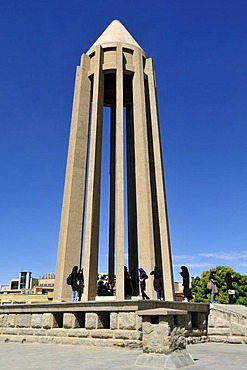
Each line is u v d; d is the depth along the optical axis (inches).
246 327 524.7
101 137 788.0
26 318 556.4
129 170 937.5
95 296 663.1
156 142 821.2
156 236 784.9
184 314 329.7
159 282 601.0
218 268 1620.3
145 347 322.7
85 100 833.5
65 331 498.9
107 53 848.9
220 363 329.4
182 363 309.0
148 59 902.4
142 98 808.9
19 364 318.3
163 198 775.1
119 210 671.8
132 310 444.5
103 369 288.0
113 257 885.2
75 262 709.9
